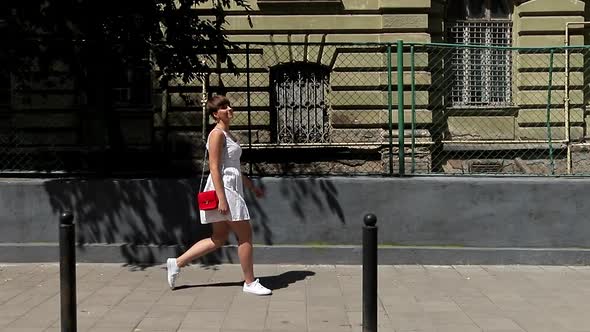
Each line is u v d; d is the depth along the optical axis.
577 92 12.07
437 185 7.50
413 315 5.58
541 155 10.70
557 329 5.21
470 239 7.52
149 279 6.82
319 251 7.48
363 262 4.41
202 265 7.46
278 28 12.21
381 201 7.52
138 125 13.10
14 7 7.79
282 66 12.05
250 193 7.53
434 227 7.52
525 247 7.50
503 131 11.92
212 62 8.98
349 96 11.49
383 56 10.78
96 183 7.55
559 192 7.48
